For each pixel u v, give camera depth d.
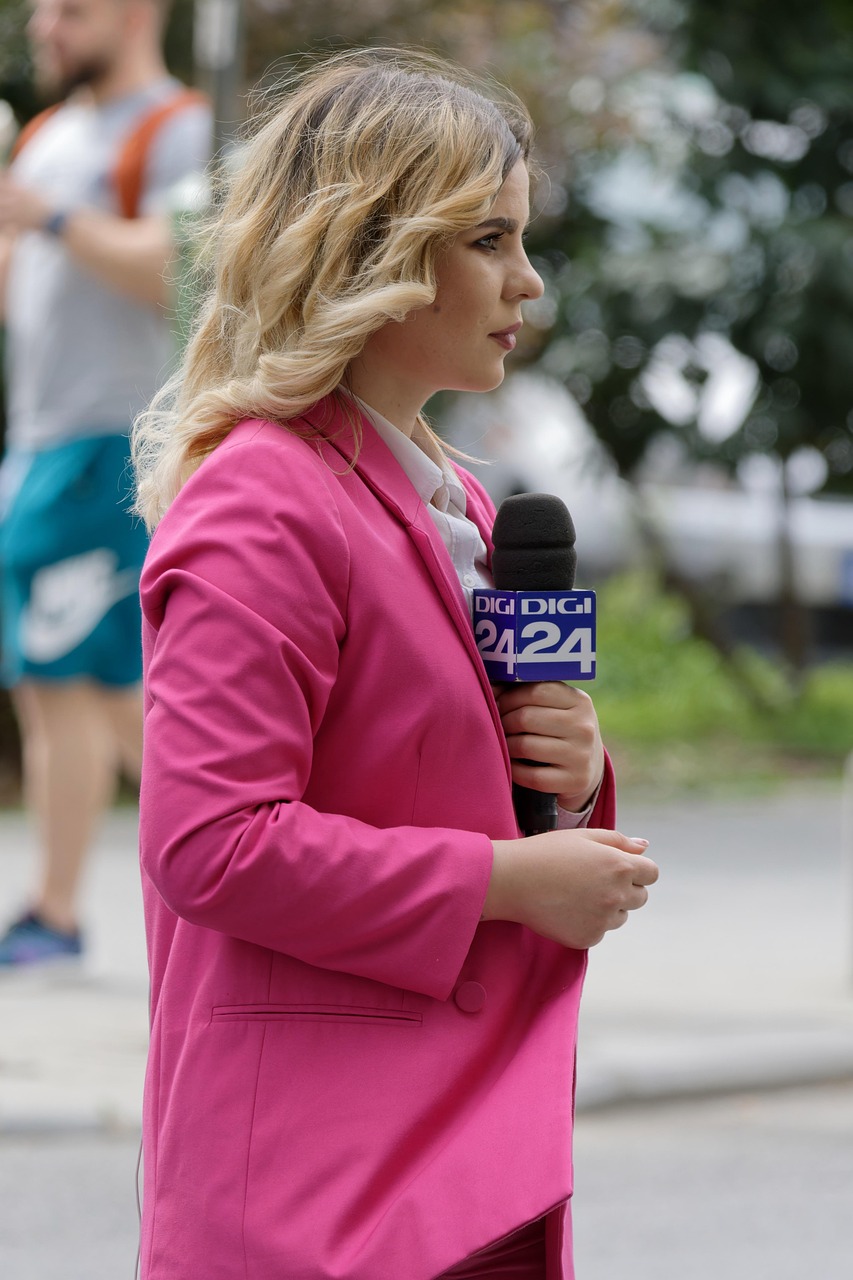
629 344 27.97
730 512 36.28
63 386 13.59
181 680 4.27
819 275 26.80
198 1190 4.36
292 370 4.50
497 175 4.61
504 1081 4.43
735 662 30.66
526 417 32.19
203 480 4.46
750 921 16.83
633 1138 11.61
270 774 4.24
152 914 4.84
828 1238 9.85
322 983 4.43
